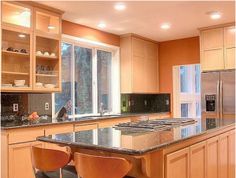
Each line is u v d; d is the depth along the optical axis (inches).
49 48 171.5
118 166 64.3
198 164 95.1
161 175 74.0
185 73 267.7
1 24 140.3
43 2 150.6
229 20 186.2
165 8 159.8
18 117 159.9
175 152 79.8
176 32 219.9
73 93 198.1
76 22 189.2
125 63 226.4
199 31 207.9
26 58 156.3
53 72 172.6
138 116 208.7
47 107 177.0
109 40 220.1
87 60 211.8
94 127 170.6
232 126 127.6
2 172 126.7
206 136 103.8
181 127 108.3
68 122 153.3
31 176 133.3
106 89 228.1
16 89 147.1
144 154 64.6
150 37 237.1
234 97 188.9
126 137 84.2
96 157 65.9
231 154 130.0
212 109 198.8
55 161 76.6
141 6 156.0
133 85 223.5
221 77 195.5
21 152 130.1
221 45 197.6
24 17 155.3
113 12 167.3
